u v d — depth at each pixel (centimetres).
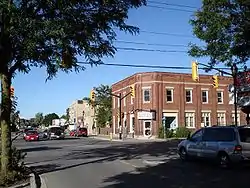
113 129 7494
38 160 2403
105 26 1460
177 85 6225
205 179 1481
